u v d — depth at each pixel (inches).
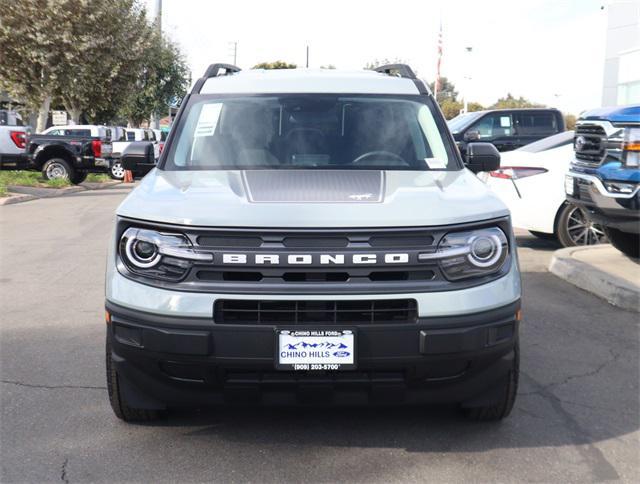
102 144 797.2
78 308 259.9
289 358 130.3
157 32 1193.4
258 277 132.2
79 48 986.7
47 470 137.3
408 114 191.3
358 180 159.6
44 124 1051.9
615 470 139.0
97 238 418.0
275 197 144.3
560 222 355.6
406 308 133.0
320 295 130.2
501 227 141.5
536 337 225.0
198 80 207.8
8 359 202.4
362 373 134.2
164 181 160.7
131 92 1165.1
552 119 606.9
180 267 133.3
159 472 136.9
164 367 136.1
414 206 139.9
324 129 185.3
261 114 189.0
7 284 298.2
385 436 153.0
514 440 151.7
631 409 169.5
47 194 687.7
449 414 164.7
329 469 138.0
